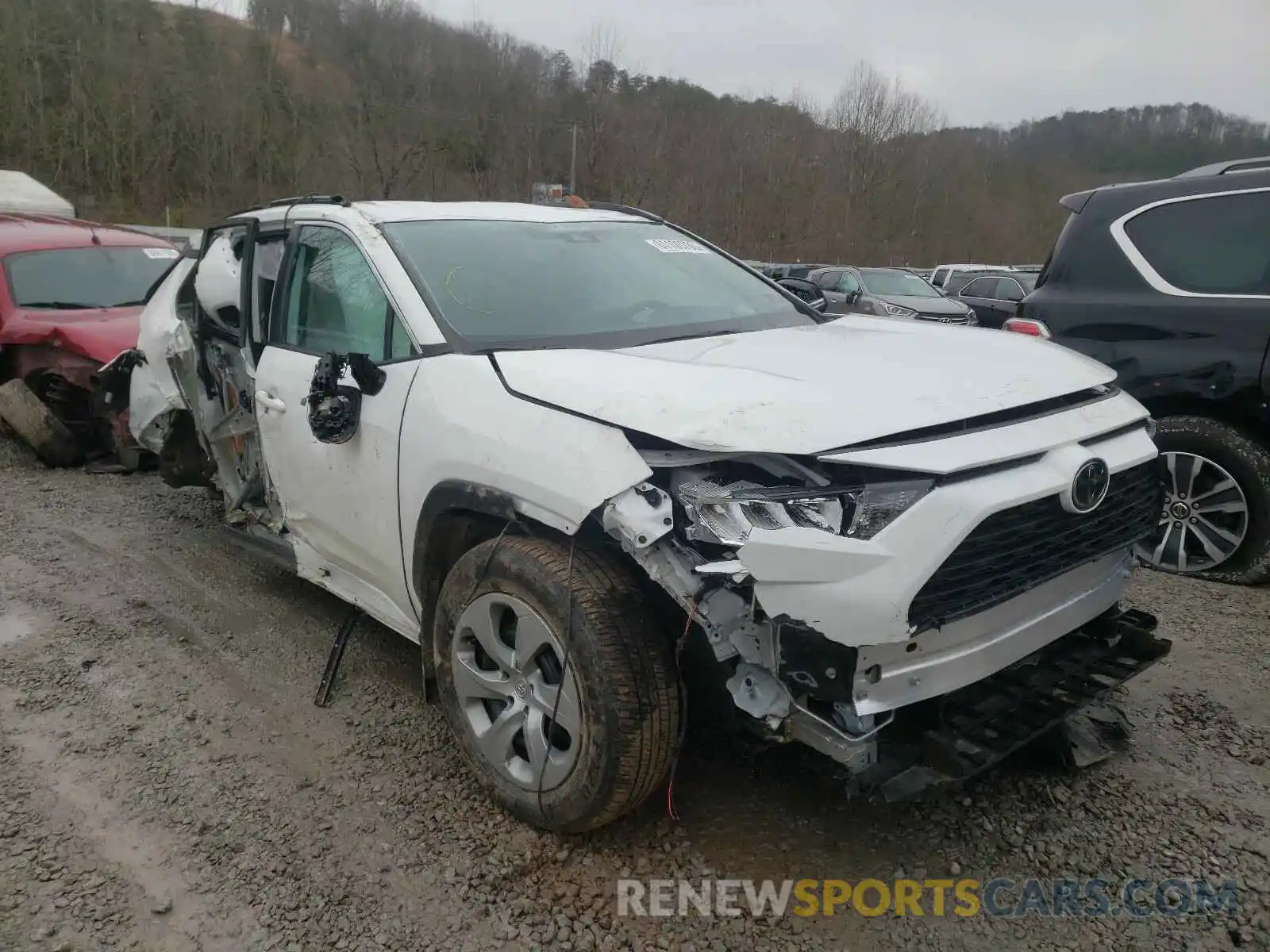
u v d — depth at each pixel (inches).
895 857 109.6
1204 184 194.7
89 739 135.9
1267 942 96.3
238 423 178.5
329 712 143.2
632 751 99.3
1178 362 189.8
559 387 106.8
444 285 132.7
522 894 104.0
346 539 140.8
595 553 103.8
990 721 104.5
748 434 92.5
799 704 93.5
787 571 89.3
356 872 107.7
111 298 319.9
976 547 92.3
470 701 118.9
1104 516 108.7
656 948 96.7
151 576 198.8
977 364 116.6
